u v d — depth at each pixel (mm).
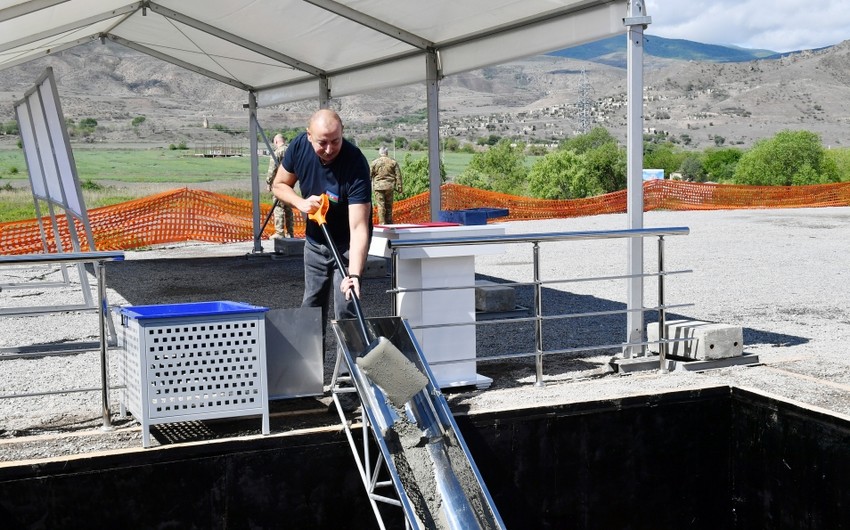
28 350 7789
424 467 4305
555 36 8062
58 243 10438
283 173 5148
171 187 47281
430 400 4621
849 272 12266
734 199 29484
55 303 10406
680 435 5637
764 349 7090
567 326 8500
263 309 4648
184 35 12258
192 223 20328
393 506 4996
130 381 4809
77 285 11953
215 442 4613
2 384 6516
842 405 5207
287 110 91750
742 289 10734
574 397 5484
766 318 8656
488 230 5957
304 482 4812
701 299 9984
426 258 5707
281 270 13094
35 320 9484
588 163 40250
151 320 4473
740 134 116688
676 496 5660
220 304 5055
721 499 5766
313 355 4934
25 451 4535
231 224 20281
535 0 7707
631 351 6480
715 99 142750
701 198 29281
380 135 97250
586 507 5434
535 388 5820
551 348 7418
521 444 5246
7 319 9555
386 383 4066
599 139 57688
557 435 5324
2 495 4254
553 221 24094
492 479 5195
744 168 41875
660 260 6297
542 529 5352
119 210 21234
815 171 40844
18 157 57125
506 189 42719
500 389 5832
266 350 4812
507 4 8047
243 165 59656
